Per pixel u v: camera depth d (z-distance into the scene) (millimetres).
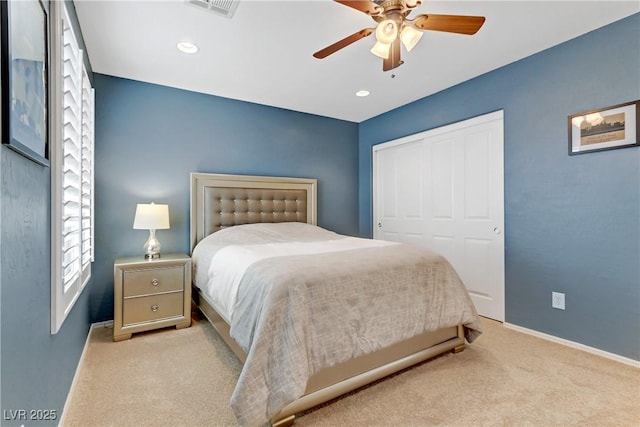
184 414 1581
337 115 4250
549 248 2514
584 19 2121
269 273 1692
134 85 3027
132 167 3010
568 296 2402
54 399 1358
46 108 1250
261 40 2340
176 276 2734
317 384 1589
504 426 1484
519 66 2693
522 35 2309
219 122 3484
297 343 1461
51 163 1339
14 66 897
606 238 2209
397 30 1769
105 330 2713
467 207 3170
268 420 1431
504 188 2828
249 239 2951
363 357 1760
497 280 2906
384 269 1913
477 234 3078
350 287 1732
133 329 2531
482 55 2607
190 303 2793
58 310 1348
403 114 3855
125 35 2254
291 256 2043
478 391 1772
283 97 3543
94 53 2504
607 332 2199
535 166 2600
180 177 3256
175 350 2307
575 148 2354
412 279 2002
